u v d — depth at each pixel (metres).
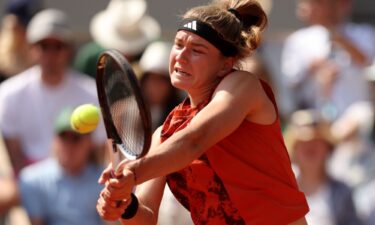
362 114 26.72
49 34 25.06
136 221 12.55
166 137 12.71
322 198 24.02
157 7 31.27
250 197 12.40
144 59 25.27
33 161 25.17
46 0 31.86
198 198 12.70
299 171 24.17
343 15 27.48
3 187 23.72
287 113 27.80
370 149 26.38
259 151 12.41
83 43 33.09
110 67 11.95
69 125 22.91
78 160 23.09
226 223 12.58
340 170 25.91
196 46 12.22
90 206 23.11
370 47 27.88
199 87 12.41
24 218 23.34
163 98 24.89
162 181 13.07
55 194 23.05
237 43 12.39
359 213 24.47
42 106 25.33
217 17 12.27
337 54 27.00
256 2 12.71
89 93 25.94
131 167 11.16
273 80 26.48
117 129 12.01
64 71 25.58
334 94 26.92
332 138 24.34
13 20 27.67
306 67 27.16
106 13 29.45
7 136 25.25
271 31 31.67
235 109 11.79
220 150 12.34
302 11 27.75
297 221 12.70
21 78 25.59
